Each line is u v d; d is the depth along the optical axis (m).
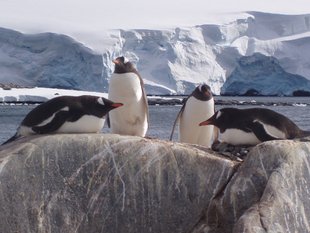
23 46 108.44
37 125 9.23
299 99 135.50
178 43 120.81
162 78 115.44
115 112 10.80
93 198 8.75
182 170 8.96
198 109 11.53
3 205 8.43
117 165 8.87
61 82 103.12
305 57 125.12
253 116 9.66
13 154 8.69
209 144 11.89
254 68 115.25
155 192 8.89
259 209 8.09
